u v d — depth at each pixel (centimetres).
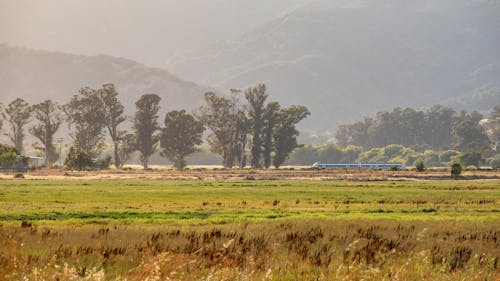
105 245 4350
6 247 4128
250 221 6788
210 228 5759
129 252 4091
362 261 3812
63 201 9900
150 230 5481
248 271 3350
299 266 3591
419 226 6056
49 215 7456
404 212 8500
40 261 3631
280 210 8481
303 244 4531
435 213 8300
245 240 4653
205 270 3391
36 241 4553
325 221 6569
